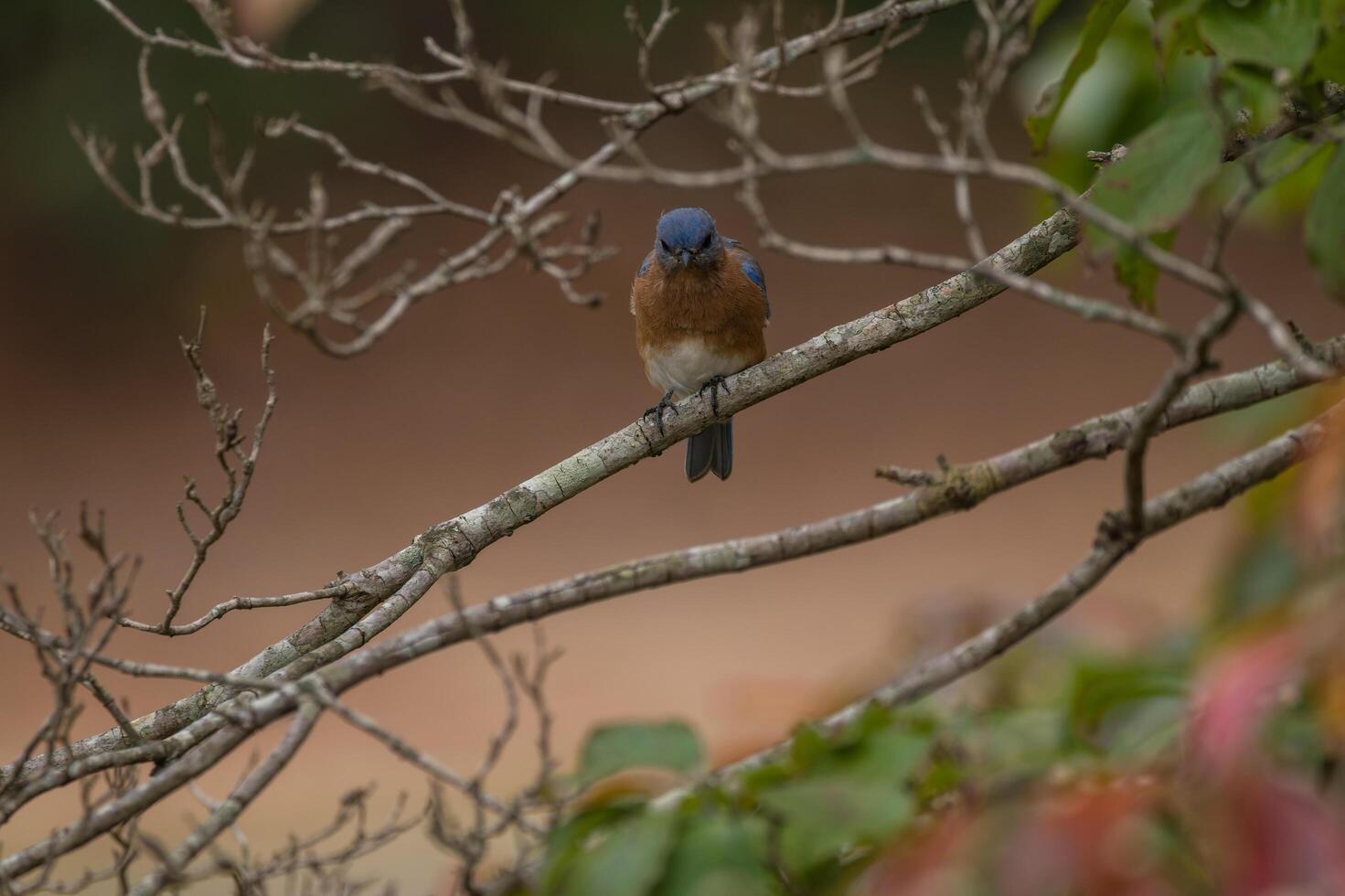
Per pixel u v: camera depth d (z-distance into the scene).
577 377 34.12
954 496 6.50
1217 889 3.45
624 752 4.79
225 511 5.80
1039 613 6.32
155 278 36.50
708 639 22.02
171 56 35.09
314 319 7.55
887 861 4.08
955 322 36.47
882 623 22.14
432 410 32.66
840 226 40.44
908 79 45.03
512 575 24.69
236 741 5.31
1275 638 3.59
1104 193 4.63
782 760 5.73
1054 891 3.54
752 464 29.77
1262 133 5.10
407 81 9.06
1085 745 4.81
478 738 18.88
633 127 7.57
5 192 36.25
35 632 5.39
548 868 4.64
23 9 35.03
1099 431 6.49
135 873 13.67
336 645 6.24
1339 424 4.18
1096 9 5.45
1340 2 4.62
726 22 28.80
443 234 38.81
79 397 33.09
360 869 13.59
